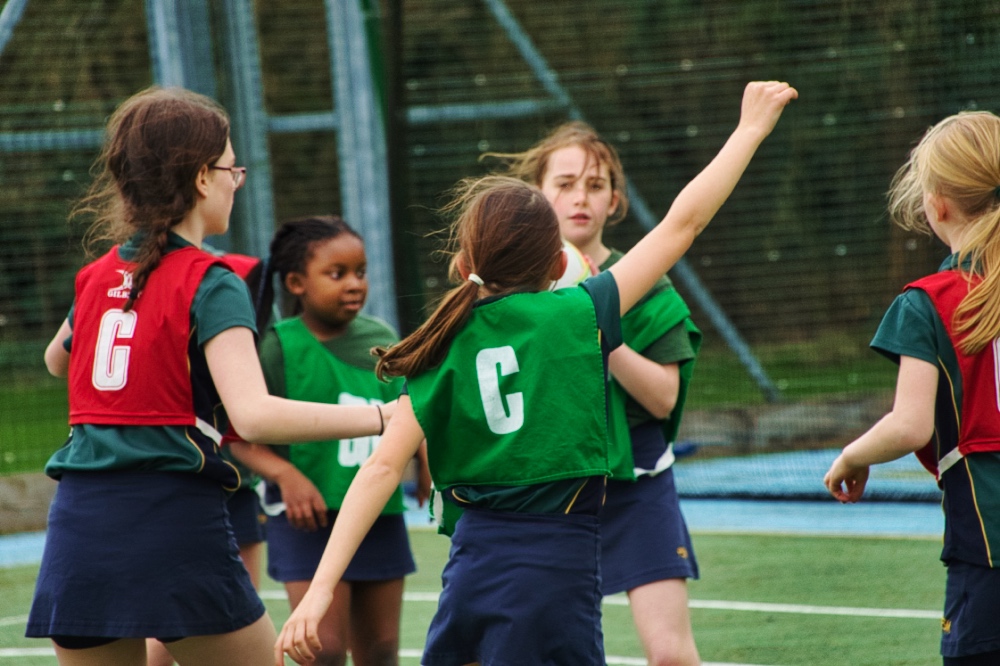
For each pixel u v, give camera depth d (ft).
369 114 93.76
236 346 29.27
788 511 83.87
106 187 31.68
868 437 30.50
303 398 42.11
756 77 125.49
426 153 111.55
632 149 125.18
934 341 29.76
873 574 64.28
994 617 28.76
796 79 128.88
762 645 51.13
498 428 27.86
